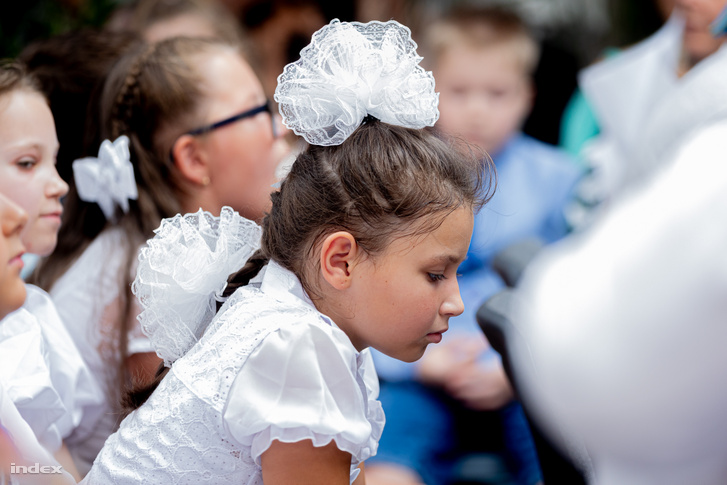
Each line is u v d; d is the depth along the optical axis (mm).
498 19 5152
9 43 5895
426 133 2361
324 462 2078
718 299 1330
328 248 2201
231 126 3531
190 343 2430
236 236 2516
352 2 6312
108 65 3805
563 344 1420
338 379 2123
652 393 1372
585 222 4922
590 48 5957
